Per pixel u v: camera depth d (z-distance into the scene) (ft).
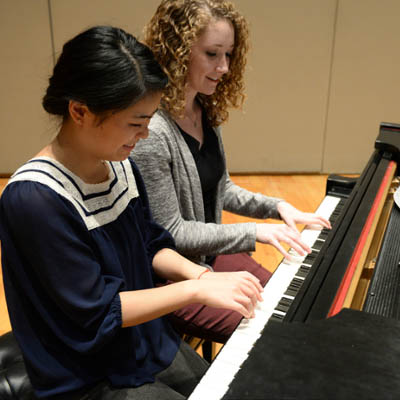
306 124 12.96
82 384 3.31
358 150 13.25
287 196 11.87
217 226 4.69
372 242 4.24
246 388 2.37
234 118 12.83
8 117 12.55
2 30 11.68
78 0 11.55
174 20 4.47
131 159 4.06
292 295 3.73
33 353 3.20
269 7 11.72
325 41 12.08
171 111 4.61
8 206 2.93
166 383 3.75
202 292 3.37
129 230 3.64
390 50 12.14
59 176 3.11
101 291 3.17
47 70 12.11
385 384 2.39
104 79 2.80
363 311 3.07
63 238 2.98
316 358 2.56
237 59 5.06
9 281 3.11
